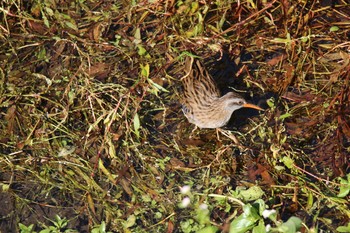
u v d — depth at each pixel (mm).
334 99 13203
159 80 13594
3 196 12453
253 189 12000
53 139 12977
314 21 14336
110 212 12156
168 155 12859
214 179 12422
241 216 11320
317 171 12516
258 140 12945
